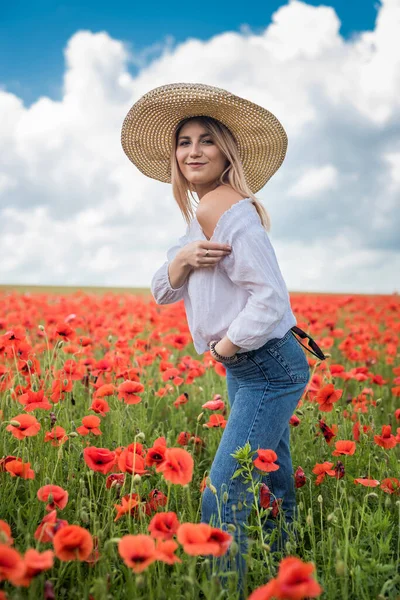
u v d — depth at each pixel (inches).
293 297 501.0
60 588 91.0
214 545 68.6
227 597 84.9
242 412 100.9
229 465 98.3
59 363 179.9
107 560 86.9
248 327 93.7
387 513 111.3
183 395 163.5
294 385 101.9
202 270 101.6
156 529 77.7
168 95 112.0
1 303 378.0
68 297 499.8
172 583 89.6
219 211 98.7
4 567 62.2
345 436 147.1
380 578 92.4
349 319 391.2
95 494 122.6
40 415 137.3
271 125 119.4
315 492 131.7
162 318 293.6
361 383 229.3
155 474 133.5
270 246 98.1
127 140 129.4
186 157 109.7
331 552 100.0
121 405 154.6
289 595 58.3
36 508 106.7
